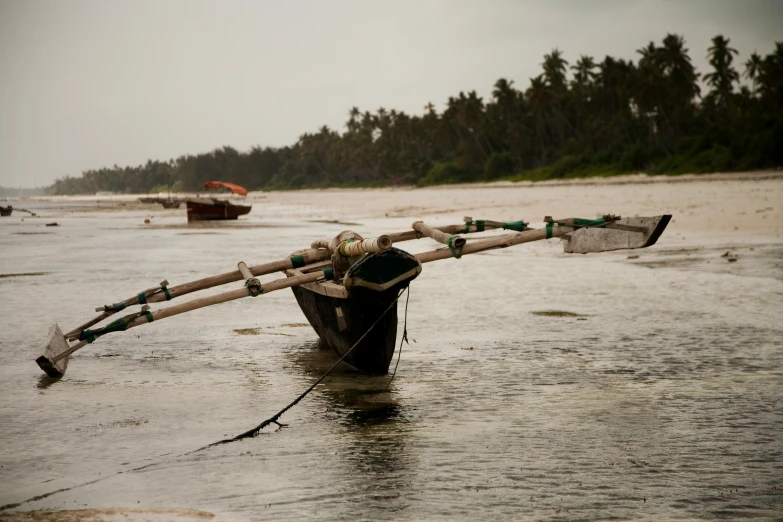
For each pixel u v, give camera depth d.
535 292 14.91
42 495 5.33
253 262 22.16
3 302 15.14
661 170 76.12
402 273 7.79
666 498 5.06
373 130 178.88
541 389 8.02
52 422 7.14
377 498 5.14
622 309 12.73
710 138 74.62
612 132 99.56
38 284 17.88
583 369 8.86
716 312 12.10
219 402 7.78
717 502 4.98
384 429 6.74
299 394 8.05
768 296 13.25
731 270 16.44
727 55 98.00
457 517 4.80
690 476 5.46
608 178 81.44
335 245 9.81
